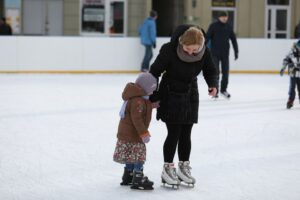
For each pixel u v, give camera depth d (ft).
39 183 30.25
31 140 41.42
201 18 132.77
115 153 28.81
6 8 130.93
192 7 132.57
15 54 95.50
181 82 28.81
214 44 65.36
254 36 135.54
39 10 131.95
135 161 28.48
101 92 71.26
